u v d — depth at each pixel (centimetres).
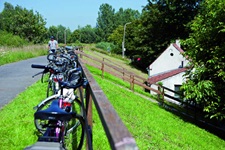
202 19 1642
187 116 1545
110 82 1642
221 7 1460
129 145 110
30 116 587
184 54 1684
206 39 1582
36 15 4381
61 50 1115
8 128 512
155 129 976
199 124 1470
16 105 675
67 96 409
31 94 793
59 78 561
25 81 1079
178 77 2467
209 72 1502
